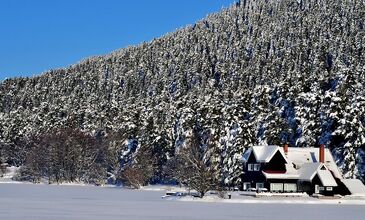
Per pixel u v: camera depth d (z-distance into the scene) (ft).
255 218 156.46
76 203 205.98
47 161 424.87
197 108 378.32
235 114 323.37
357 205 229.86
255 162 293.02
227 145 310.24
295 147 306.14
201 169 253.44
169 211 175.22
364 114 283.38
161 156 382.42
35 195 257.34
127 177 351.67
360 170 279.49
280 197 260.83
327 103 299.38
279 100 348.38
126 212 169.17
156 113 429.38
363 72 370.12
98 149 420.36
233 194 269.85
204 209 186.39
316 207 211.00
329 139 296.51
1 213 161.48
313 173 276.00
